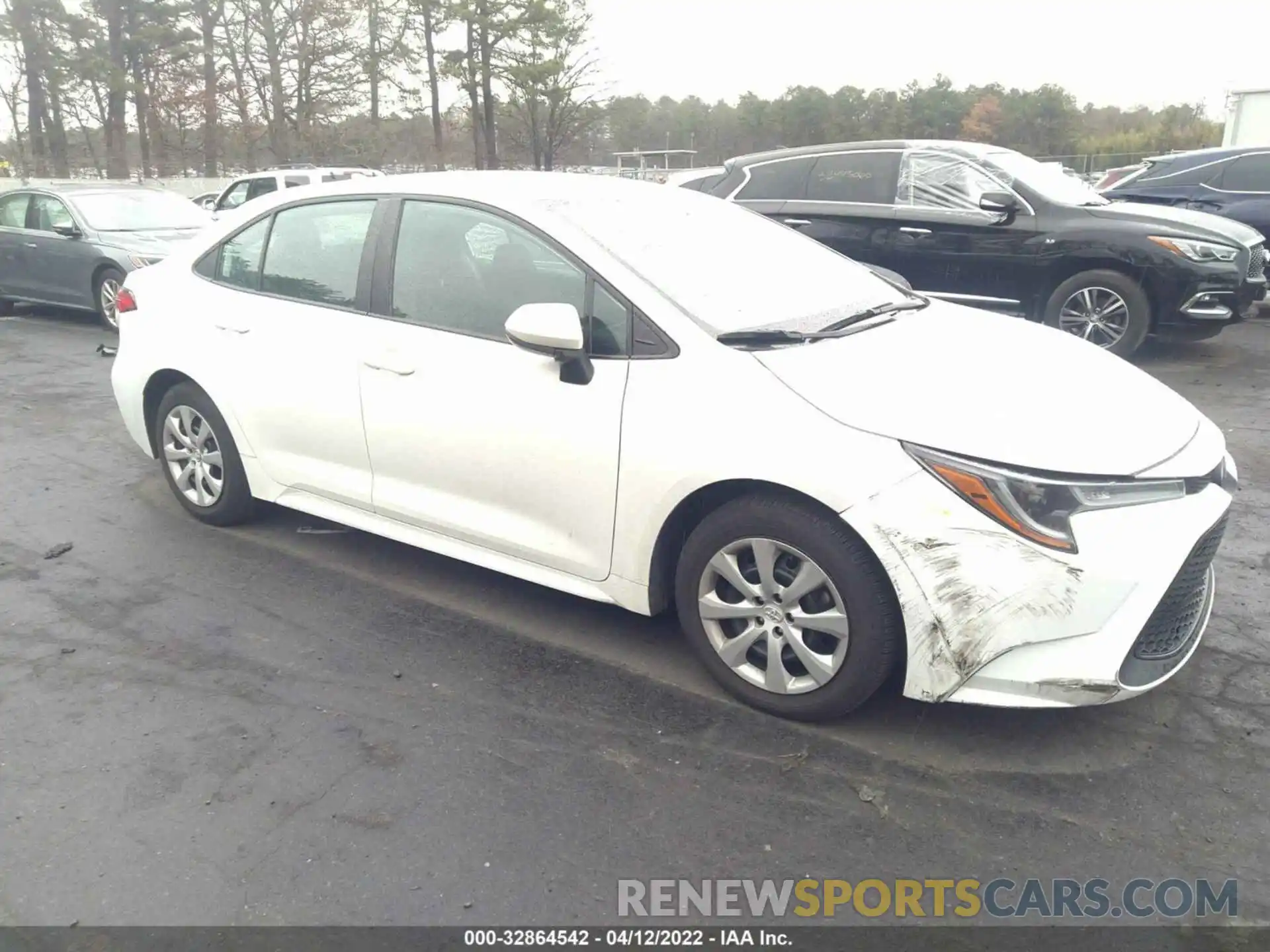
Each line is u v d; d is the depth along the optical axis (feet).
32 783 9.70
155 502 17.37
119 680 11.55
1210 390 24.68
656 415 10.49
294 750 10.18
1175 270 25.46
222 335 14.75
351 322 13.24
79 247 35.40
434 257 12.60
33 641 12.46
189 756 10.11
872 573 9.53
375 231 13.23
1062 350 11.92
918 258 28.22
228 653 12.15
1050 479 9.05
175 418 15.89
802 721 10.46
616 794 9.44
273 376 14.10
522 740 10.28
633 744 10.20
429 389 12.31
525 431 11.47
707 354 10.42
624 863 8.59
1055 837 8.83
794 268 13.08
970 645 9.21
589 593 11.59
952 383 10.22
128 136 153.07
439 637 12.50
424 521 12.88
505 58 132.98
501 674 11.58
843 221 28.94
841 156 29.30
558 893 8.26
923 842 8.79
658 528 10.71
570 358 10.89
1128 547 9.12
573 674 11.57
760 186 30.40
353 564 14.69
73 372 28.66
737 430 9.96
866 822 9.04
